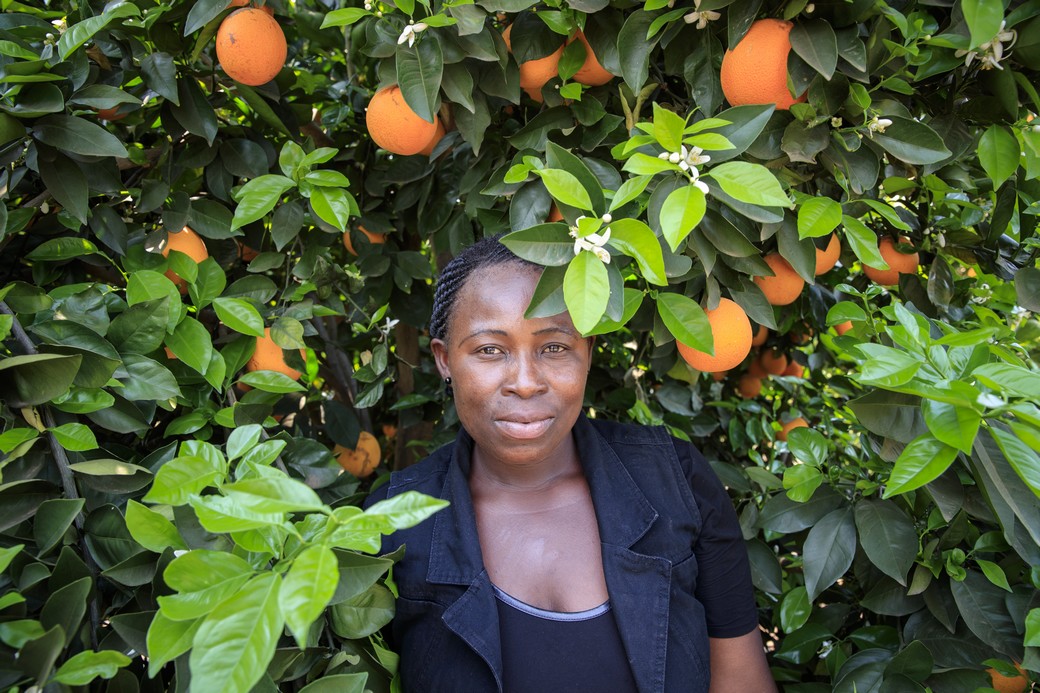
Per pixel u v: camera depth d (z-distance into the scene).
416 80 1.25
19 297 1.21
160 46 1.42
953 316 1.65
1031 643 1.08
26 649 0.82
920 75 1.20
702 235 1.20
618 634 1.12
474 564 1.12
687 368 1.65
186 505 0.98
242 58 1.33
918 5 1.24
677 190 0.99
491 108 1.46
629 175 1.47
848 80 1.21
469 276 1.14
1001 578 1.29
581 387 1.13
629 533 1.17
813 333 2.10
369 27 1.32
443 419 1.94
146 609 1.01
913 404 1.13
